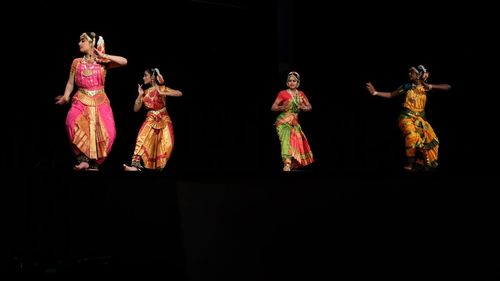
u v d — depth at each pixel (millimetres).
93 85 5832
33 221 4570
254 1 8234
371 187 5742
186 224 5023
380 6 8656
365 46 8898
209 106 8391
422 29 8711
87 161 5711
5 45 6855
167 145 6848
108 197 4809
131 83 7961
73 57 7340
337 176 5664
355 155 8953
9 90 6887
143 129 6773
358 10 8695
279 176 5457
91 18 7504
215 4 8031
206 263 5031
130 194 4879
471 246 6047
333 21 8719
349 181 5676
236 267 5152
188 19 8062
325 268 5484
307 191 5531
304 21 8633
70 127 5688
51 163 7074
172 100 8242
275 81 8555
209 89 8406
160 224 4930
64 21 7293
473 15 8445
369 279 5590
